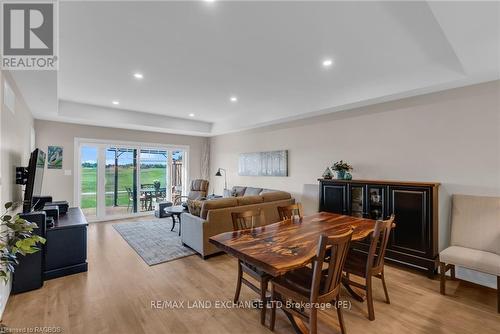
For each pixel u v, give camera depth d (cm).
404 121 366
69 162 560
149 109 556
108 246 418
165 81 370
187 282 292
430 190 305
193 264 346
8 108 259
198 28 226
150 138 688
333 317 225
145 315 226
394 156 378
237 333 203
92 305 241
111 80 367
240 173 678
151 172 699
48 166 535
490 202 282
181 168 762
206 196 670
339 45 256
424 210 309
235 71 329
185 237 416
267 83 374
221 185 754
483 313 233
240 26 223
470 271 298
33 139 494
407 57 283
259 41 249
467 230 290
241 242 213
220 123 682
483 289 278
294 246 202
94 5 192
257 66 312
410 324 216
